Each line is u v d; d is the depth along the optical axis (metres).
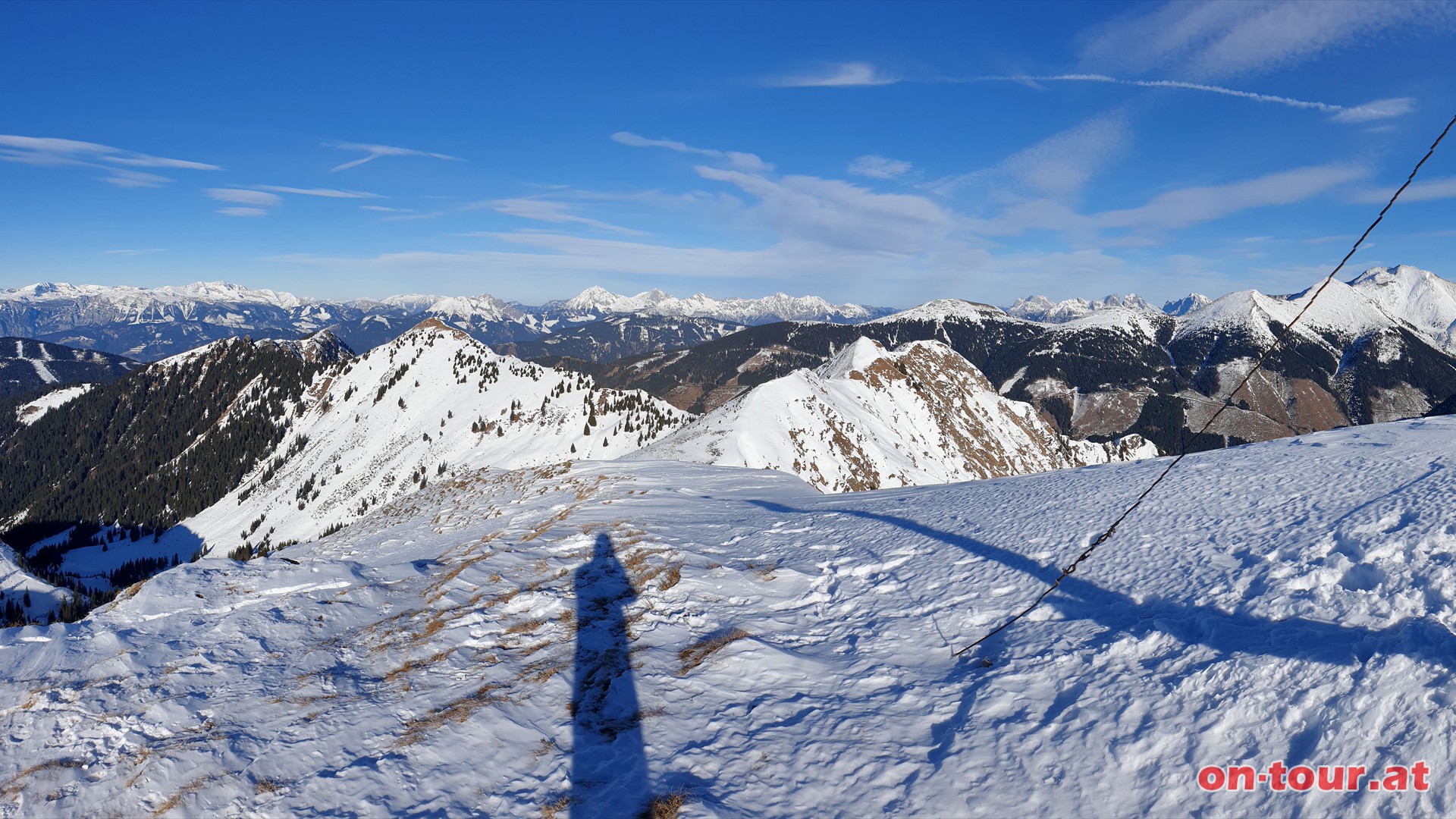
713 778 9.88
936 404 164.12
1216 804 7.68
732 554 22.33
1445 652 8.47
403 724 11.82
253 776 10.16
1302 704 8.51
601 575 20.30
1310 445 23.52
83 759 10.62
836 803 9.05
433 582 20.81
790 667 13.16
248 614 16.58
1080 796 8.33
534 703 12.50
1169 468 12.52
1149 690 9.88
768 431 94.62
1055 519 20.17
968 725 10.24
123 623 15.91
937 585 16.61
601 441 151.12
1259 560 13.54
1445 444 19.91
